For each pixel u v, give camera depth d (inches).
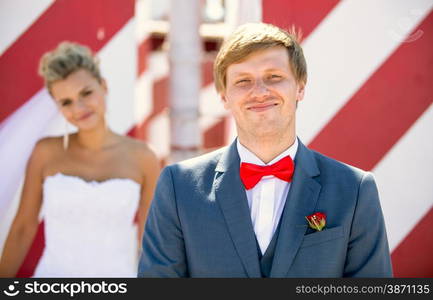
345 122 154.3
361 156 154.9
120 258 151.4
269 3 149.7
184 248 87.6
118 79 151.2
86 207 150.0
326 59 152.6
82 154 152.0
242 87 83.5
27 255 153.0
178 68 165.6
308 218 82.8
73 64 148.9
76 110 150.3
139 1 172.2
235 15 157.9
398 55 152.7
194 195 86.9
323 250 82.3
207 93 215.9
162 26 213.9
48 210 150.9
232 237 83.8
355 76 153.3
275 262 82.5
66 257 149.7
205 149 219.0
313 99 153.6
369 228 84.3
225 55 84.7
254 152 87.9
